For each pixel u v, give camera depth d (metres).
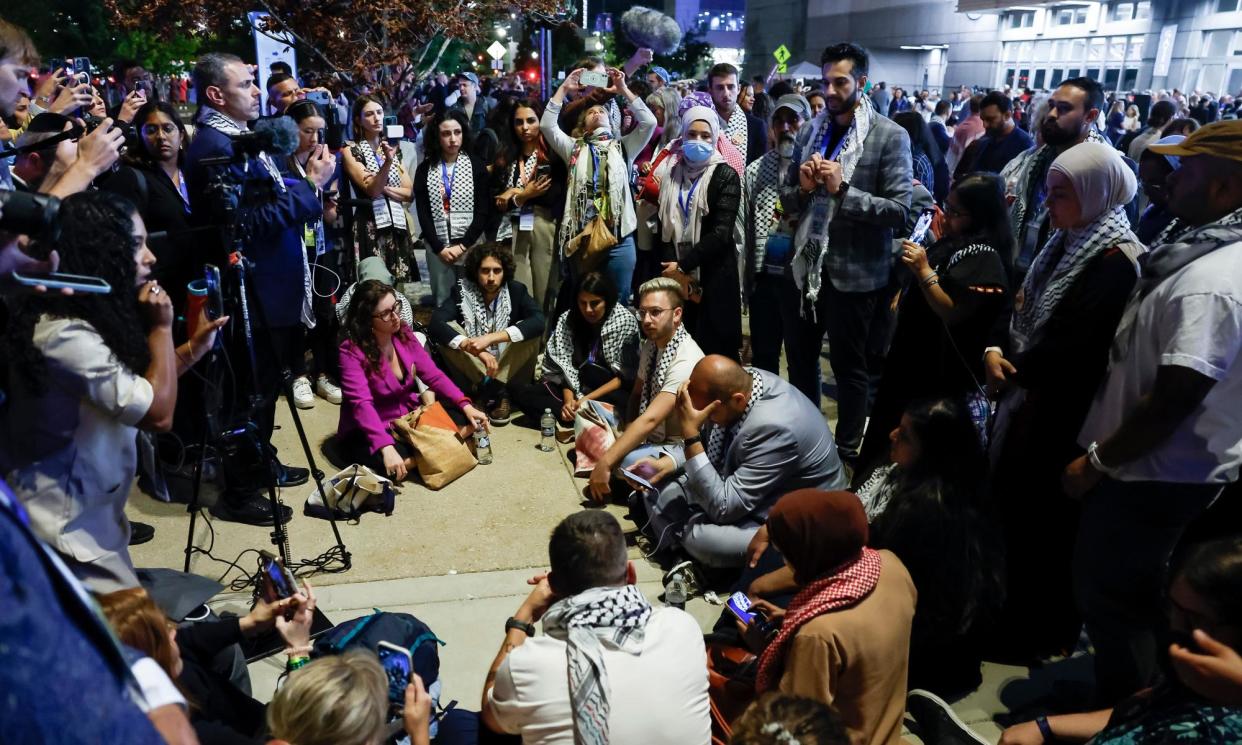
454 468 4.05
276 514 3.04
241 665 2.39
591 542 1.96
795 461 3.14
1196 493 2.18
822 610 1.93
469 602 3.15
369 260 5.11
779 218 4.61
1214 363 1.98
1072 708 2.66
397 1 7.21
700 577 3.29
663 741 1.75
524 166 5.52
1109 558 2.30
